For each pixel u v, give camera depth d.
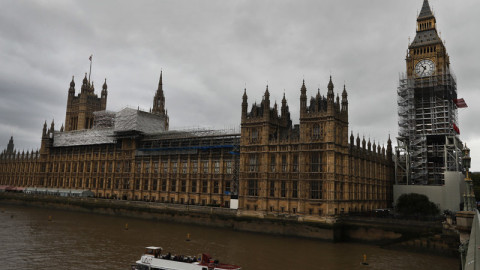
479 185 129.38
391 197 120.19
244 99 97.75
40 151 177.00
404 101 114.75
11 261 58.69
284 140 89.44
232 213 95.50
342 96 90.12
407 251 70.81
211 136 111.56
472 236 31.86
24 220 107.25
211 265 47.59
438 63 111.31
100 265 56.94
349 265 58.97
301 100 87.88
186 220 103.94
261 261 60.31
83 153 155.38
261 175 91.50
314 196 83.50
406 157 110.69
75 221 107.56
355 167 95.25
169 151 123.31
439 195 96.50
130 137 133.50
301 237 81.62
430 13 117.25
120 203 123.56
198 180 113.50
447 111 107.06
